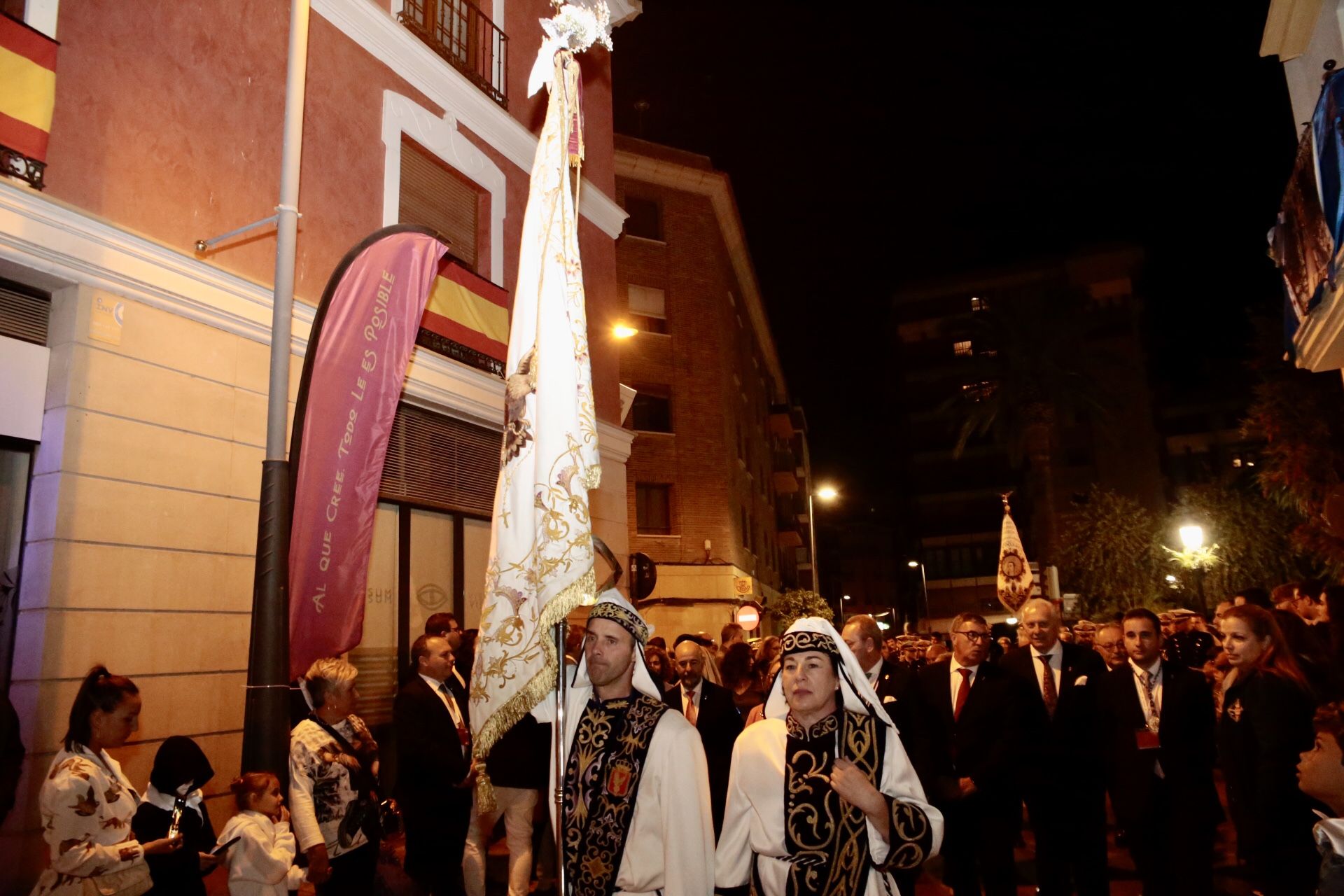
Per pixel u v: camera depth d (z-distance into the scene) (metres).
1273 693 4.81
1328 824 2.76
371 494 8.14
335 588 7.75
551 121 4.79
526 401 4.46
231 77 8.25
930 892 7.87
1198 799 6.06
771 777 3.73
